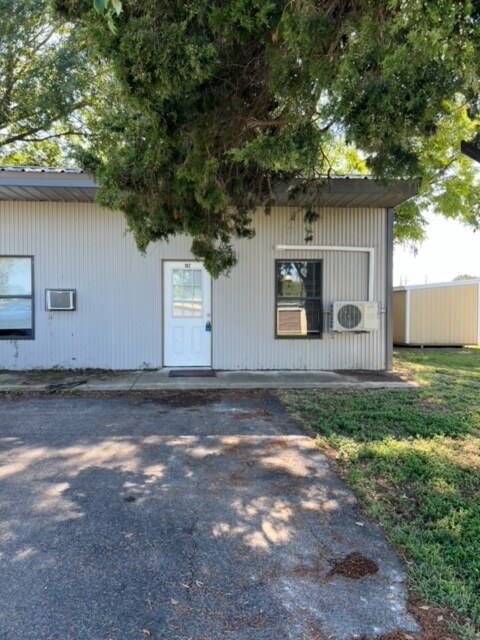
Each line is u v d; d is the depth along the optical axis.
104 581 2.41
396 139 3.36
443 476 3.75
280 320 8.97
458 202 14.51
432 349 14.57
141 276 8.70
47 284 8.55
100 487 3.61
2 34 11.35
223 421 5.48
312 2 2.74
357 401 6.34
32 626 2.07
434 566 2.51
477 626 2.07
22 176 7.28
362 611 2.18
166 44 3.00
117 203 4.59
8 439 4.78
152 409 6.05
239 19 2.91
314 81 3.12
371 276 9.01
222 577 2.45
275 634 2.03
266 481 3.73
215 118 3.78
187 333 8.86
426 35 2.36
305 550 2.72
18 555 2.65
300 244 8.90
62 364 8.63
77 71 11.70
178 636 2.02
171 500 3.38
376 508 3.21
